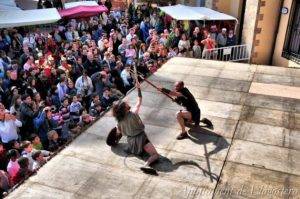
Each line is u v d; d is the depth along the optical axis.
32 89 10.91
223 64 11.20
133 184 5.94
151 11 21.00
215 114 8.05
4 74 12.20
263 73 10.53
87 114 10.40
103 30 18.11
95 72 13.44
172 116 8.00
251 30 15.66
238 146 6.91
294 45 14.30
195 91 9.19
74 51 14.22
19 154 8.55
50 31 17.81
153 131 7.39
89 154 6.66
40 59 13.15
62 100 11.36
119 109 6.27
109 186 5.90
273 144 7.01
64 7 18.86
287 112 8.23
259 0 14.89
